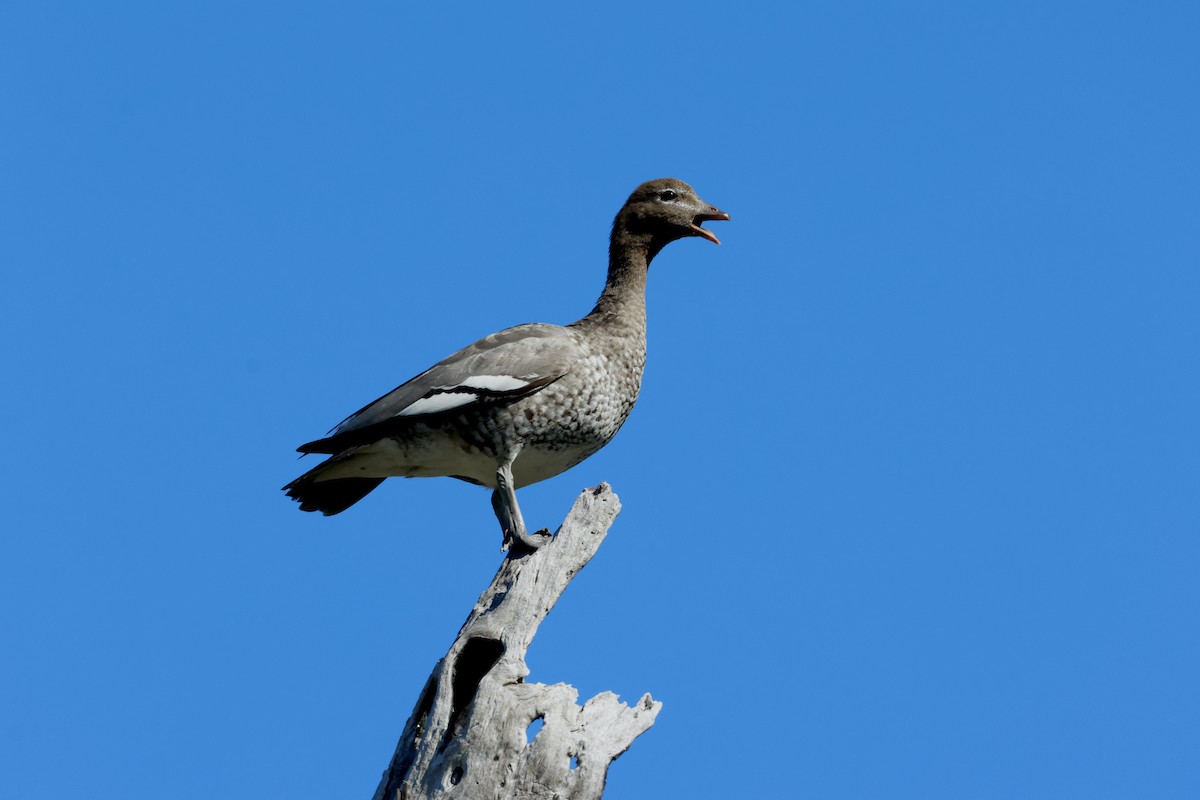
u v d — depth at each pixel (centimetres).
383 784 985
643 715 986
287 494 1371
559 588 1055
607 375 1353
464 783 944
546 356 1307
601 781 943
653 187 1455
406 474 1370
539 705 969
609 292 1439
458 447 1311
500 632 1023
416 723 1007
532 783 941
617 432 1405
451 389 1283
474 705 973
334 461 1306
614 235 1459
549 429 1317
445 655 1019
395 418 1296
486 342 1339
